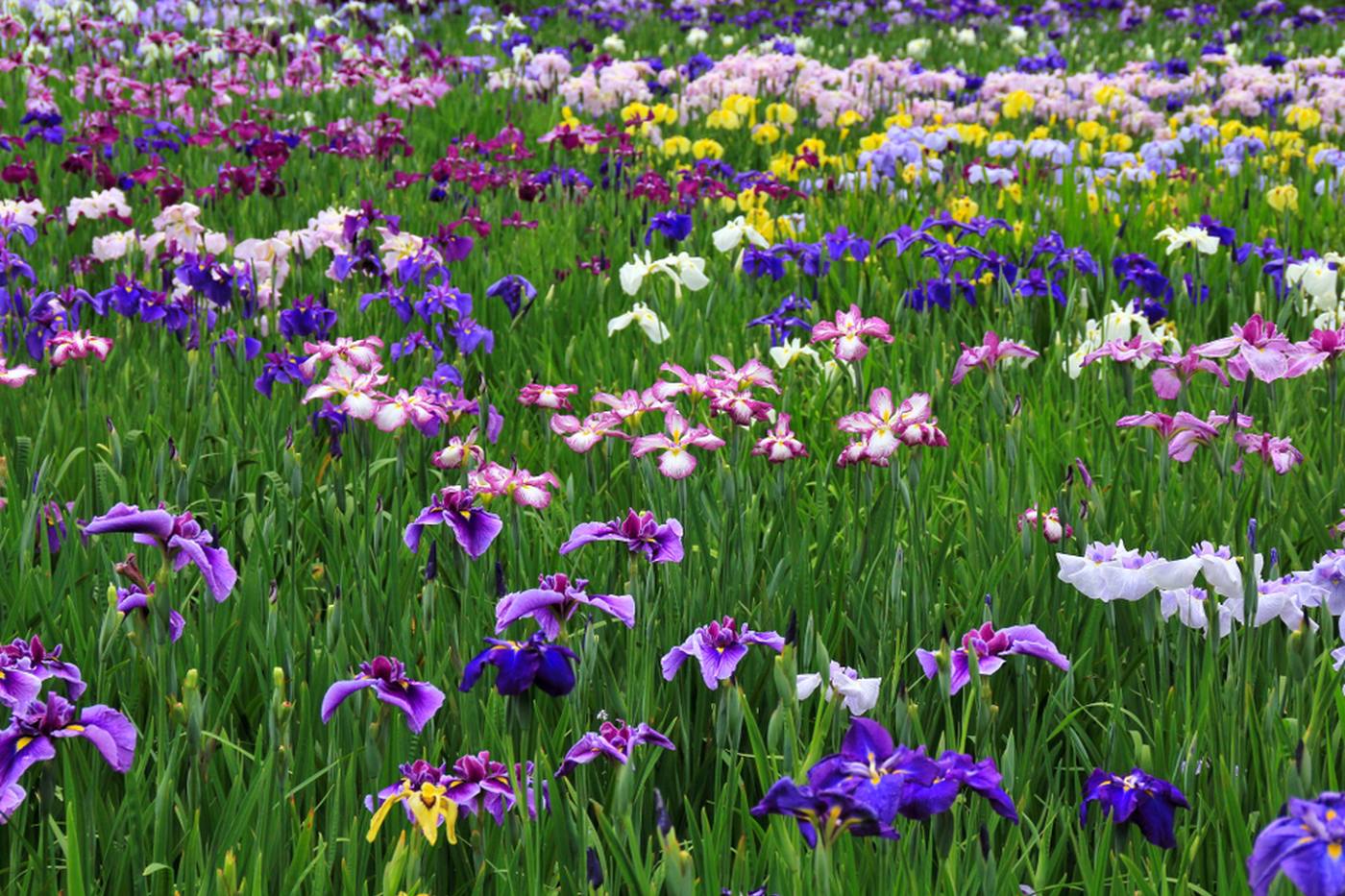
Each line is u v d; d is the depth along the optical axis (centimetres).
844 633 385
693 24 2403
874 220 924
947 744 297
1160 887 264
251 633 362
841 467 463
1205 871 291
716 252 877
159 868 265
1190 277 743
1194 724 321
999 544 421
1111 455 505
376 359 509
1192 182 1116
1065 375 622
